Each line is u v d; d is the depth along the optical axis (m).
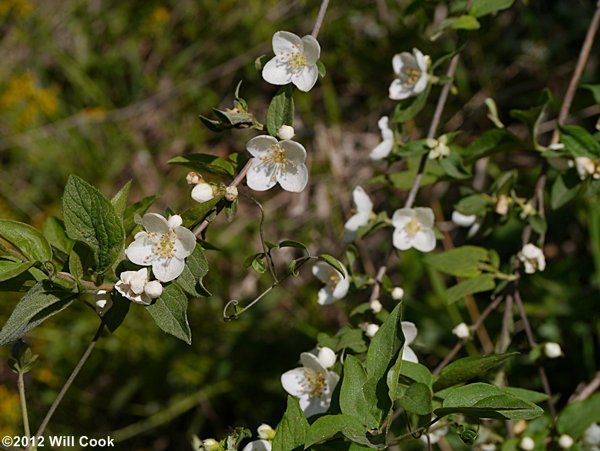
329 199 0.70
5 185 0.78
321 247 0.69
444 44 0.71
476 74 0.73
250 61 0.80
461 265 0.41
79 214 0.30
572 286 0.59
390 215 0.68
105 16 0.88
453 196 0.68
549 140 0.69
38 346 0.65
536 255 0.41
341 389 0.28
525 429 0.41
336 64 0.77
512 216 0.44
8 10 0.90
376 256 0.69
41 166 0.79
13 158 0.80
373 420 0.28
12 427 0.63
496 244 0.60
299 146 0.32
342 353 0.35
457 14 0.46
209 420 0.65
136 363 0.65
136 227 0.33
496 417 0.28
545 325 0.58
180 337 0.31
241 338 0.64
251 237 0.71
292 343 0.64
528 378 0.57
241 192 0.33
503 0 0.42
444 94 0.43
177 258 0.31
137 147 0.80
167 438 0.67
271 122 0.33
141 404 0.65
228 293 0.67
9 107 0.83
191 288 0.31
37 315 0.30
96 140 0.80
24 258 0.31
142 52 0.86
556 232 0.61
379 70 0.76
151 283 0.30
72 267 0.30
